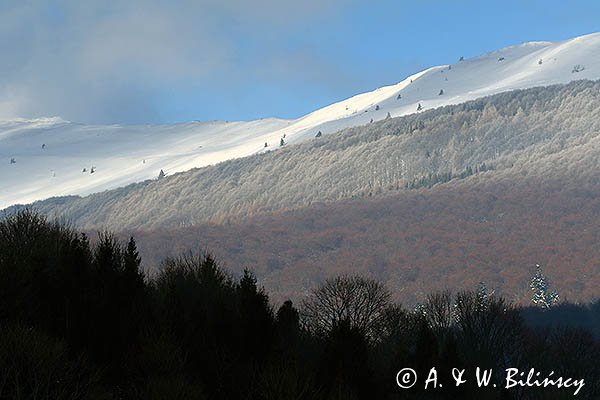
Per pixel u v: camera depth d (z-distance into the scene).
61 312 22.50
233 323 25.42
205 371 23.72
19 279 22.25
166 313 25.03
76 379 18.53
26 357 17.25
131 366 21.53
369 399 25.02
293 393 21.22
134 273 25.19
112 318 23.06
